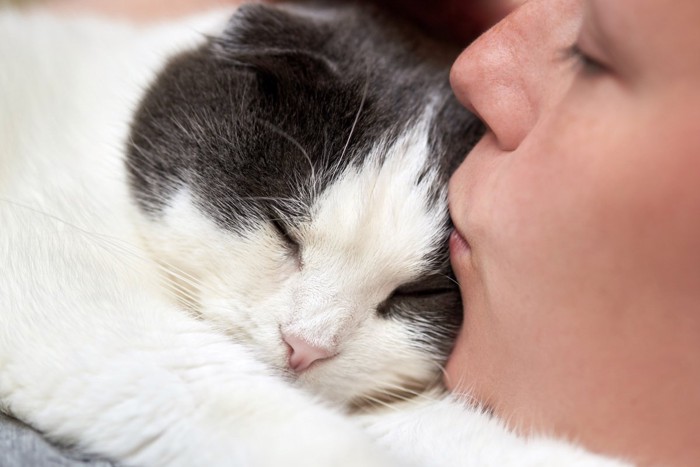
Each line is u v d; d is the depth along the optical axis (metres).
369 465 0.27
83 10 0.43
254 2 0.37
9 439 0.27
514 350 0.28
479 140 0.31
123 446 0.28
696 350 0.25
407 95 0.34
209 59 0.36
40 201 0.33
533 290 0.27
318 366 0.32
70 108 0.37
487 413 0.29
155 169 0.34
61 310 0.29
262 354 0.32
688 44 0.24
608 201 0.25
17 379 0.28
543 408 0.28
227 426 0.28
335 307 0.31
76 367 0.28
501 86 0.28
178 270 0.33
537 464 0.27
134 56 0.38
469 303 0.30
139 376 0.28
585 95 0.26
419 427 0.30
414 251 0.32
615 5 0.25
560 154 0.26
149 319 0.30
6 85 0.37
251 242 0.33
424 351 0.33
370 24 0.38
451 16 0.38
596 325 0.26
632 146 0.25
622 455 0.27
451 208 0.30
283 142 0.33
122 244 0.33
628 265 0.25
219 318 0.32
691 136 0.24
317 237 0.32
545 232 0.26
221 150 0.33
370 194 0.32
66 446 0.28
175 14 0.41
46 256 0.31
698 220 0.24
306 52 0.34
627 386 0.26
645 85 0.25
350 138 0.32
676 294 0.25
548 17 0.28
